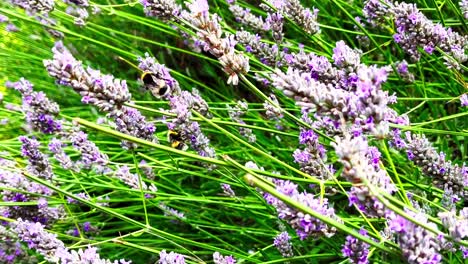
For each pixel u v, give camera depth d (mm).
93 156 499
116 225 605
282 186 378
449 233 366
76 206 592
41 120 490
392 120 446
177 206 563
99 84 407
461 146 593
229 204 530
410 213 359
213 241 601
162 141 596
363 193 362
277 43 511
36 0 527
